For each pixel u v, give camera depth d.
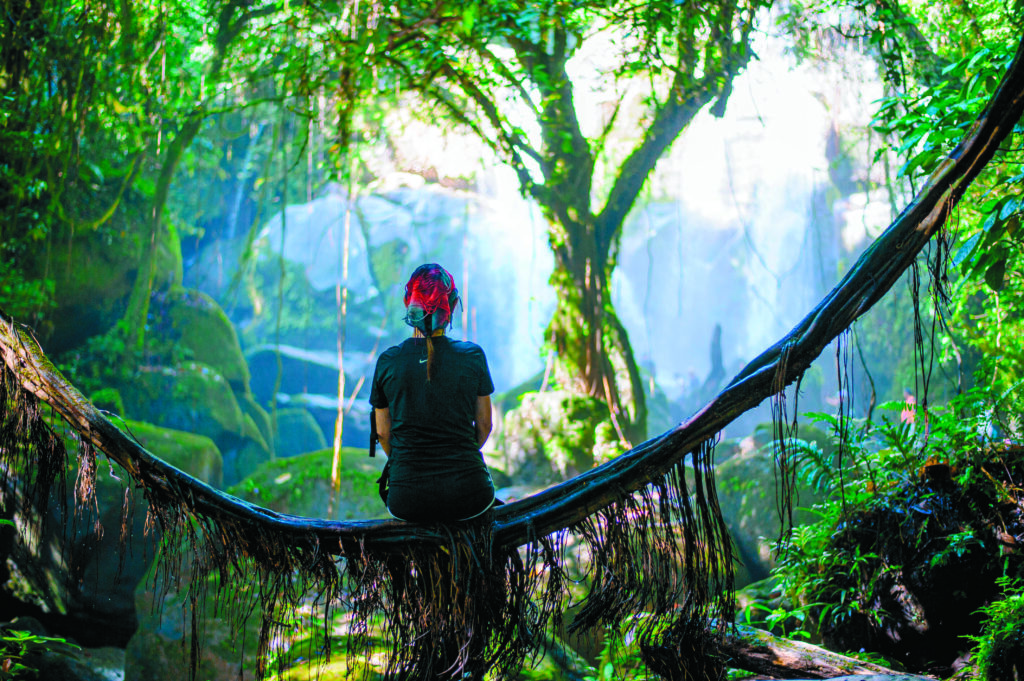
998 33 5.97
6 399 2.93
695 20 6.97
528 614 2.81
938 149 3.78
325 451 9.70
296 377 18.42
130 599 7.18
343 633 4.54
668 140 8.85
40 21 8.01
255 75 9.18
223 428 12.30
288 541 2.83
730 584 2.76
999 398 4.55
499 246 21.92
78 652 6.69
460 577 2.70
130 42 8.55
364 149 10.96
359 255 21.36
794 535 5.04
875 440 4.98
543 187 9.03
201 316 13.55
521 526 2.80
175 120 10.30
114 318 11.77
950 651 4.20
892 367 12.45
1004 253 3.49
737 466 8.05
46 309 10.62
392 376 2.84
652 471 2.73
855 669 3.70
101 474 7.29
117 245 11.66
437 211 21.66
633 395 9.43
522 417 9.22
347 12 6.25
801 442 5.19
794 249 19.64
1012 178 3.57
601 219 9.19
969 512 4.32
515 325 21.83
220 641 5.96
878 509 4.66
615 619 2.84
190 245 20.97
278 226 21.19
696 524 2.75
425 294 2.83
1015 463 4.32
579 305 9.13
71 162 9.69
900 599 4.40
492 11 6.57
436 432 2.78
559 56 8.02
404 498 2.76
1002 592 3.98
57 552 6.81
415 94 8.80
